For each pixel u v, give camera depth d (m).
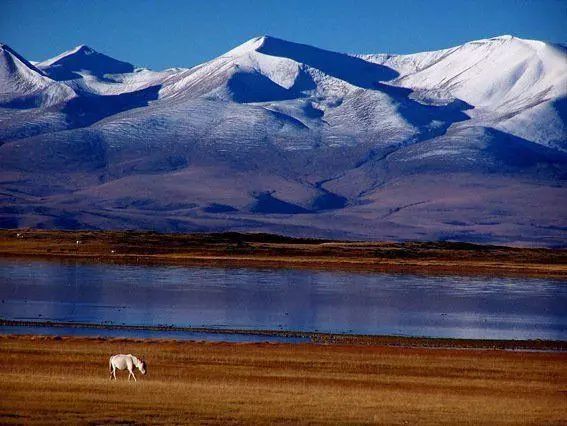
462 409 108.69
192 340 166.50
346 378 132.25
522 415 106.56
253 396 111.00
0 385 110.12
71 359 137.38
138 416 97.06
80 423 93.06
